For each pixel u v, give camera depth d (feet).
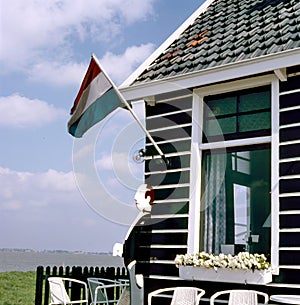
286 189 14.98
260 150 16.11
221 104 17.30
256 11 19.66
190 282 16.58
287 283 14.39
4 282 46.78
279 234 14.87
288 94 15.47
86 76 17.85
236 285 15.47
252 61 15.49
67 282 22.68
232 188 16.58
